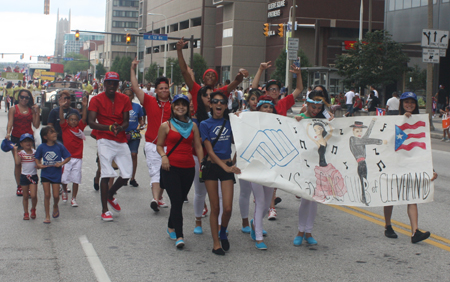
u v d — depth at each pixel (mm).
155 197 7258
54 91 22781
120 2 150125
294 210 7629
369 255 5367
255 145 5555
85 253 5305
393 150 6074
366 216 7219
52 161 6605
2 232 6090
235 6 69625
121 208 7555
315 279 4598
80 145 7680
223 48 72938
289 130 5766
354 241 5918
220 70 74938
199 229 6199
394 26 39062
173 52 91688
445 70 40938
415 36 37406
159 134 5637
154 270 4801
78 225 6496
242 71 6848
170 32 93875
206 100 6168
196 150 5559
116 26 150125
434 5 35844
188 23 87062
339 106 32375
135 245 5641
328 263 5078
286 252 5453
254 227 5840
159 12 99938
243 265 4984
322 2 62188
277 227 6594
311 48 63375
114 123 6648
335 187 5824
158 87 7352
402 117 6129
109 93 6742
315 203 5730
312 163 5785
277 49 67062
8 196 8258
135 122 9133
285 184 5566
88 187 9203
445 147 17594
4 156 13188
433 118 30969
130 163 7016
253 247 5641
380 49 30359
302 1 61938
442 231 6398
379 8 63531
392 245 5750
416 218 5953
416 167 6098
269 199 5816
